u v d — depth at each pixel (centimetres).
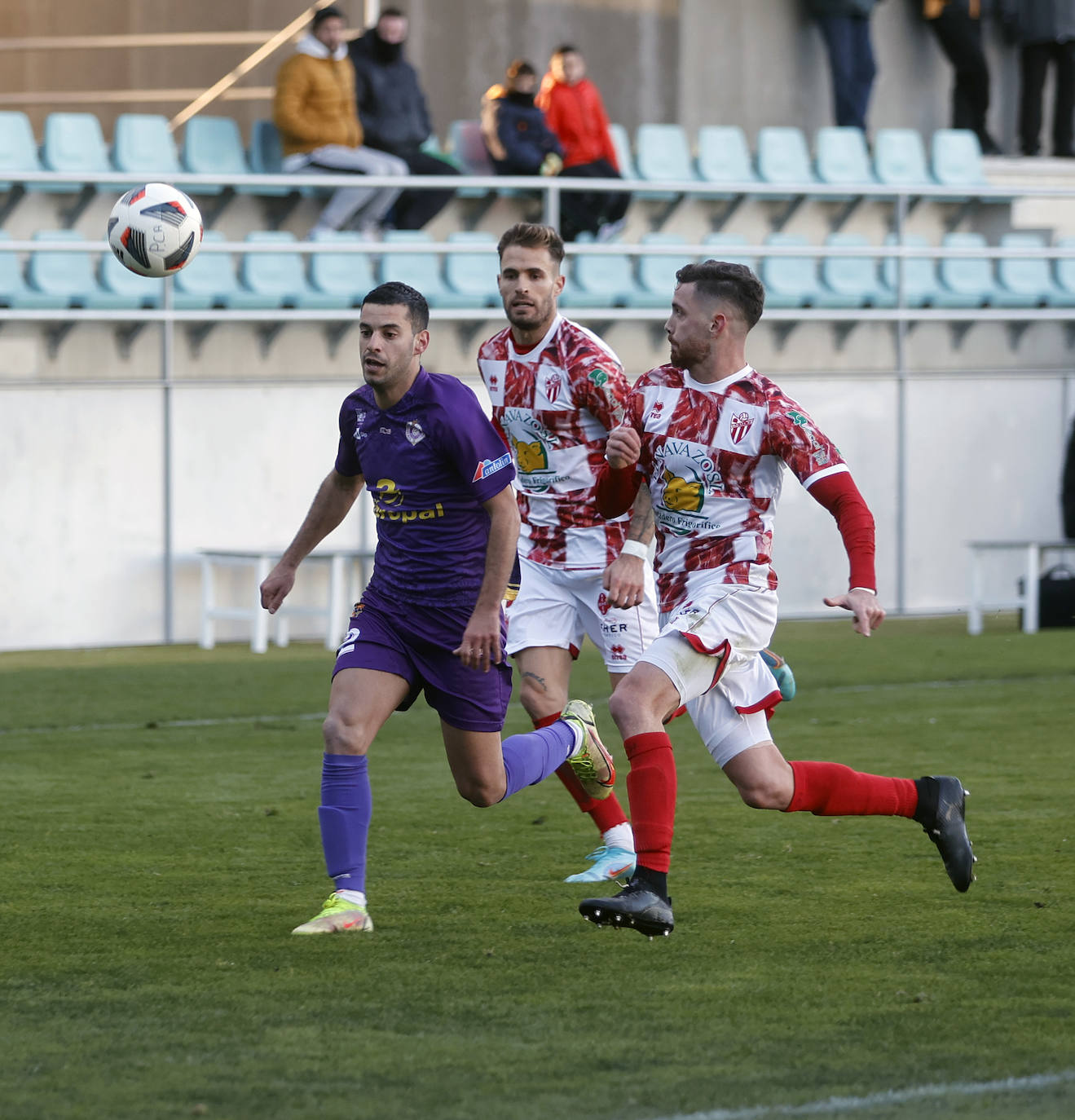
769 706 1608
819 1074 1181
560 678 1978
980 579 4619
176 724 3038
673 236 5078
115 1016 1327
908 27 6084
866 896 1750
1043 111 6184
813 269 5119
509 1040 1261
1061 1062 1208
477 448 1571
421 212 4744
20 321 4212
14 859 1944
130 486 4328
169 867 1902
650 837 1505
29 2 5478
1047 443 5188
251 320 4459
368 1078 1174
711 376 1576
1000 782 2414
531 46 5669
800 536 4894
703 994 1388
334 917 1597
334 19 4541
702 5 5853
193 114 5475
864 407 4978
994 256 4909
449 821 2188
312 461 4522
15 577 4216
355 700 1611
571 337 1938
